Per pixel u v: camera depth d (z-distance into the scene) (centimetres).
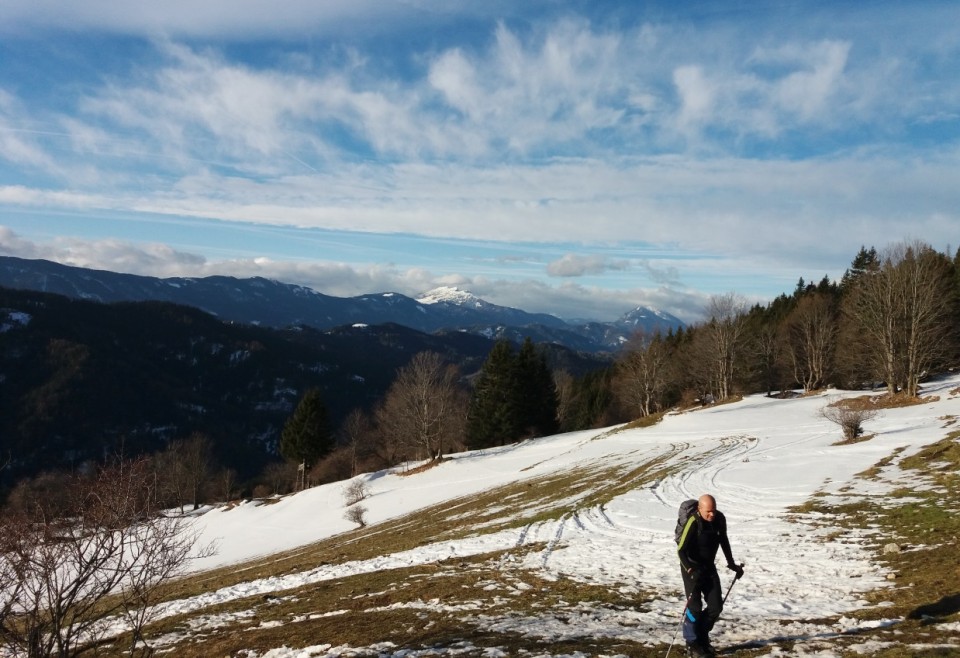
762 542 1307
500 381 6762
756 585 1002
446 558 1572
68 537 762
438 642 835
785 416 4425
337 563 1852
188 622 1184
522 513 2220
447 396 6278
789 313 7938
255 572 2102
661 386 7012
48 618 762
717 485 2148
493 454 5409
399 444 6750
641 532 1622
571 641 782
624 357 8100
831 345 6328
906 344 4456
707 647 677
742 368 6844
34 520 752
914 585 877
